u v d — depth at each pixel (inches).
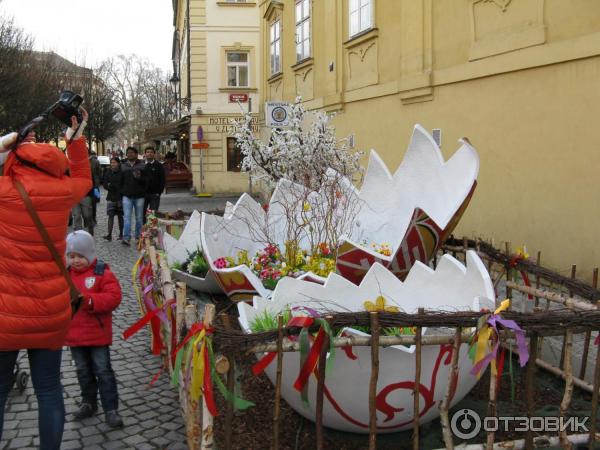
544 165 279.0
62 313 113.1
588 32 253.9
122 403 160.1
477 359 106.7
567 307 151.9
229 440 105.4
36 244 108.3
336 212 221.1
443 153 351.9
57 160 110.7
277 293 151.0
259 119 701.3
